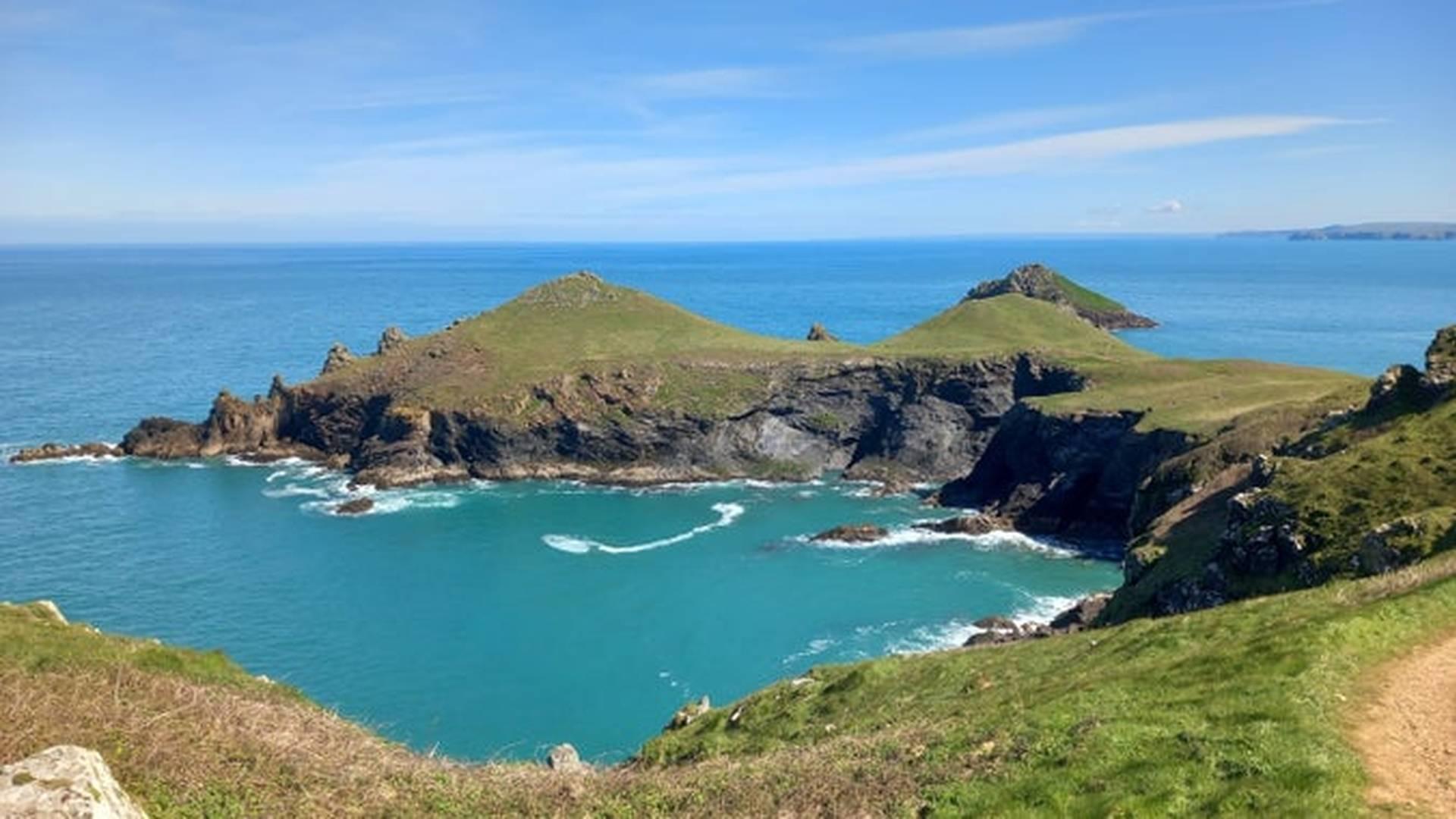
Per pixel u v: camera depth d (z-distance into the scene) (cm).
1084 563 9900
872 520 11694
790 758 2652
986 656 3678
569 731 6400
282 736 2455
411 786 2380
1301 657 2330
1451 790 1728
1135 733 2066
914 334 18925
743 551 10319
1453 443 5353
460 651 7612
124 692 2456
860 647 7775
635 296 19550
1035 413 12175
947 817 1938
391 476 12988
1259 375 13288
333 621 8125
